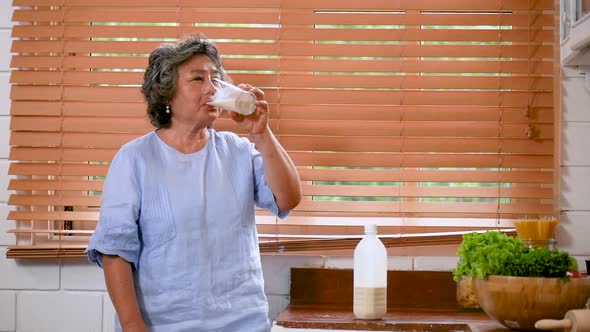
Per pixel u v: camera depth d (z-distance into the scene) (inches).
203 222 78.4
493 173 101.0
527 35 100.7
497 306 74.7
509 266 74.4
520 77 100.6
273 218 102.4
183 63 79.3
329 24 101.7
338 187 102.3
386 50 101.3
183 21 102.7
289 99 101.8
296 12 102.5
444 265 100.8
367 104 101.5
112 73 102.9
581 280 72.7
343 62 101.3
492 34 100.8
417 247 102.3
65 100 103.0
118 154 80.4
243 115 78.4
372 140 101.3
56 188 103.0
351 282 99.5
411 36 101.2
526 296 72.6
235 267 79.3
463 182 101.3
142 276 79.0
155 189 78.5
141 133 102.4
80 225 107.4
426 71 100.6
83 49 103.0
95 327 102.7
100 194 108.7
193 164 79.8
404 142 101.0
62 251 101.3
